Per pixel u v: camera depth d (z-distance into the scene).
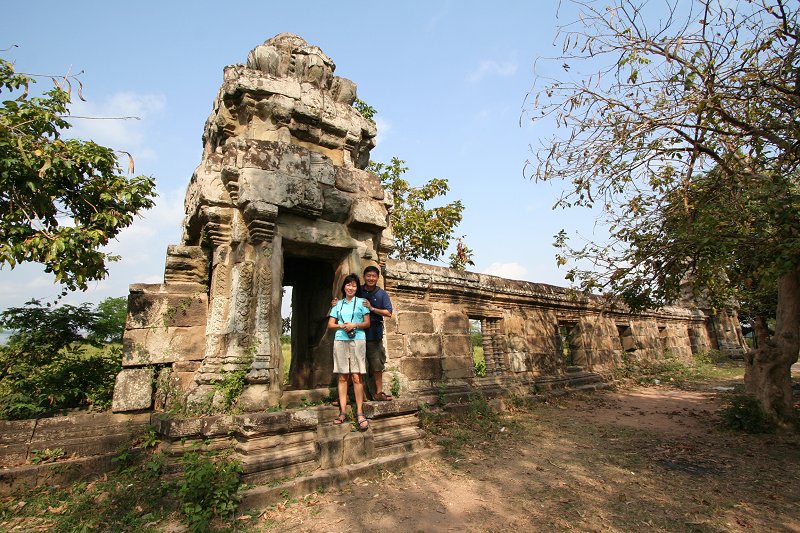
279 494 4.04
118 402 5.10
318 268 7.07
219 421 4.38
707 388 12.38
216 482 3.81
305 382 7.02
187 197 6.65
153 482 4.16
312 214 5.67
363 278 6.11
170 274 5.87
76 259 4.91
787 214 4.97
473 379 9.09
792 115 5.71
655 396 11.17
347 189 6.21
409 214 16.94
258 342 4.98
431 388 8.13
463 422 7.46
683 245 6.66
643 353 15.70
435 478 4.79
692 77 5.73
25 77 5.20
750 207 5.67
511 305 10.64
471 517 3.85
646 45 5.99
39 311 5.86
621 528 3.66
